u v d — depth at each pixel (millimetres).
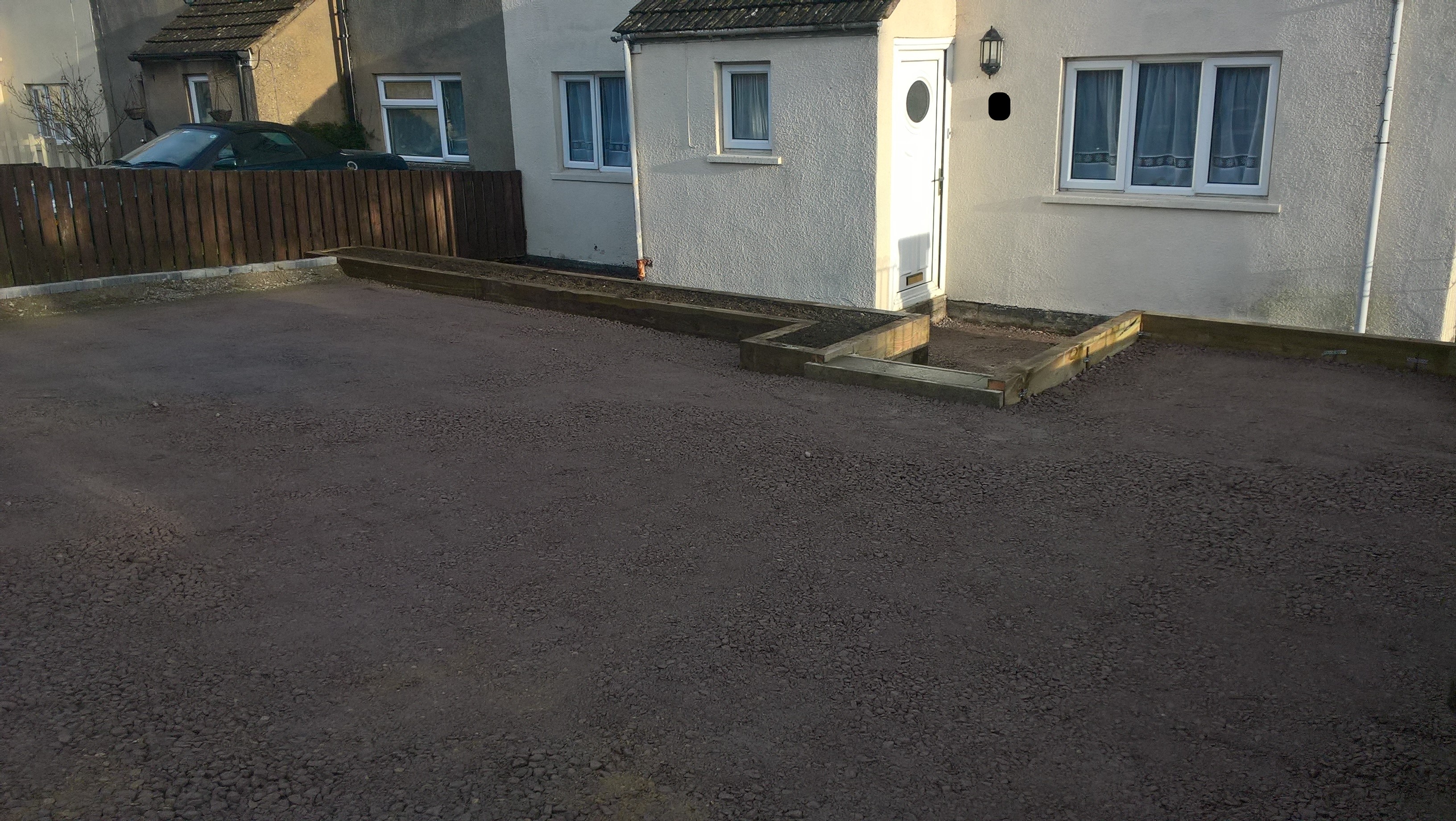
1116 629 4520
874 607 4715
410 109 17109
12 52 22438
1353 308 9516
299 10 16734
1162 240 10367
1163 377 8141
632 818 3420
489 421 7266
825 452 6613
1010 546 5309
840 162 10703
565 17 14281
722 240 11820
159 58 17578
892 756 3713
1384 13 8875
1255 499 5824
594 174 14602
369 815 3436
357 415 7398
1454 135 8820
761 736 3826
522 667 4273
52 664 4293
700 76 11531
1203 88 9961
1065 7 10438
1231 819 3393
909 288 11281
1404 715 3914
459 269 12016
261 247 12930
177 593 4883
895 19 10266
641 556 5219
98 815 3432
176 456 6621
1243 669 4219
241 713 3975
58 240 11469
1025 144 10969
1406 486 5957
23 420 7305
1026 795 3518
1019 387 7543
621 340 9523
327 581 4988
